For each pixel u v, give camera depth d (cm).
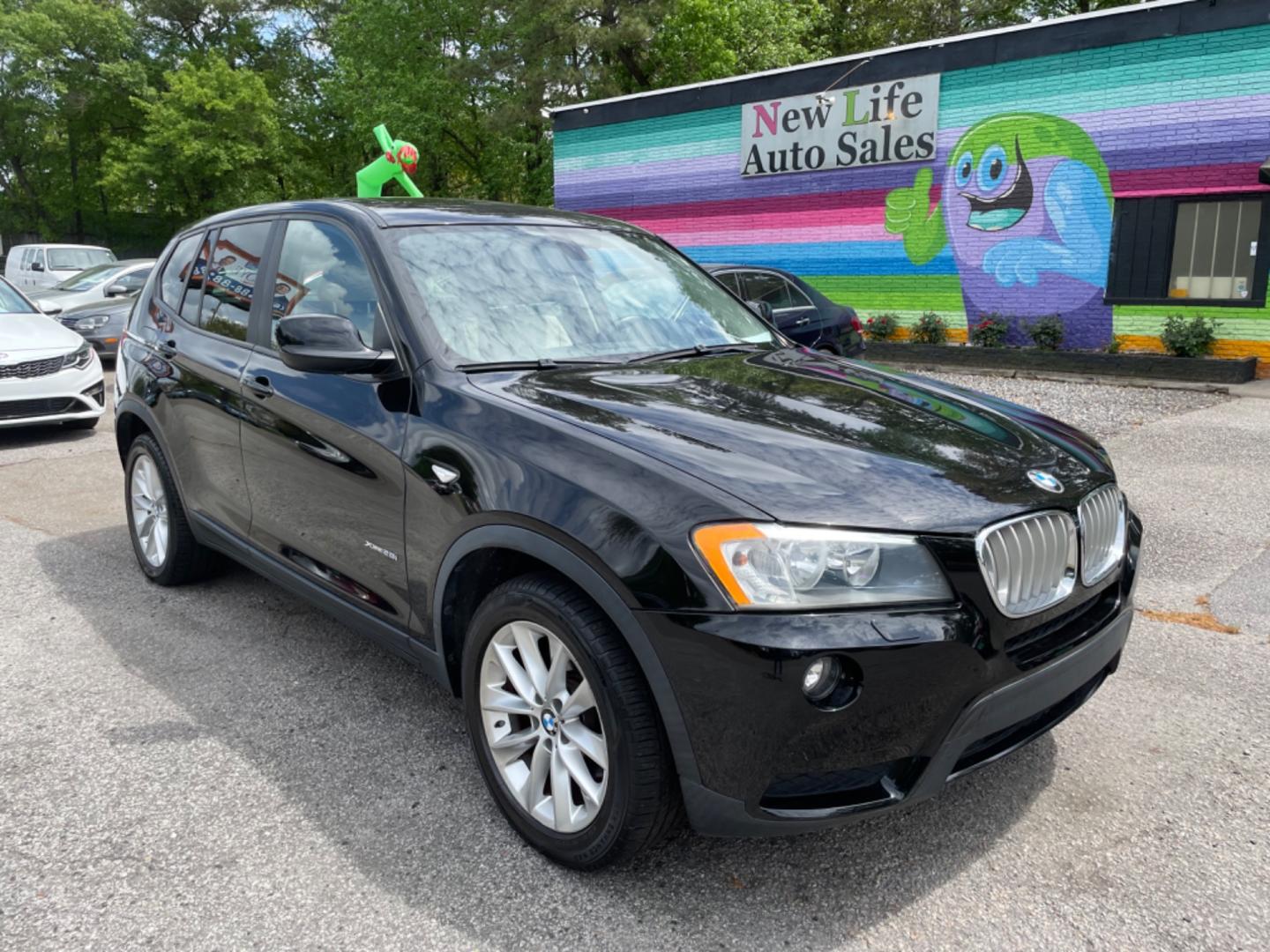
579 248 368
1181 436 830
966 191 1457
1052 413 970
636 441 240
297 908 235
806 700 205
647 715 223
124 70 3384
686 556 212
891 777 222
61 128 3644
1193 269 1284
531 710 252
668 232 1823
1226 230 1246
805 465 233
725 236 1745
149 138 3133
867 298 1593
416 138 2891
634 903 238
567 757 244
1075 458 276
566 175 1944
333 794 286
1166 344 1252
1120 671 372
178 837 264
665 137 1784
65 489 673
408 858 255
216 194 3369
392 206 352
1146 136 1284
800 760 208
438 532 268
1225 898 238
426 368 288
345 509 309
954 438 264
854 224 1585
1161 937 225
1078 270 1373
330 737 321
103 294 1448
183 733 323
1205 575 481
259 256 384
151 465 450
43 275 1977
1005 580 228
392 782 293
